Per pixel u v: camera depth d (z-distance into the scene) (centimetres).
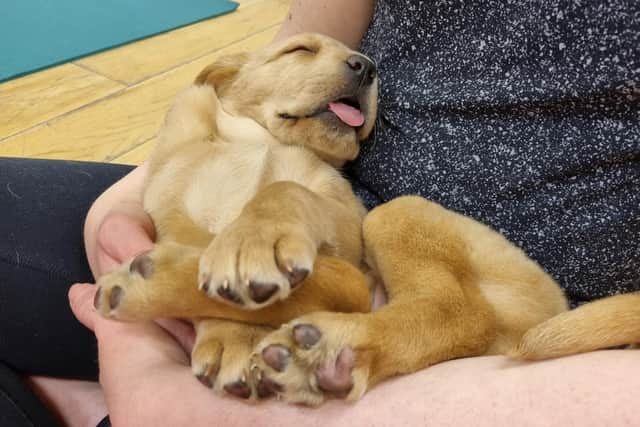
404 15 58
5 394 56
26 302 61
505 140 53
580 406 39
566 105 51
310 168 62
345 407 44
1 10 147
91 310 52
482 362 45
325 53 64
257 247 46
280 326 48
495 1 53
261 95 66
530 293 52
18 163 69
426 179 56
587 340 43
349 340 44
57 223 64
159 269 48
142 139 106
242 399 45
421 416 42
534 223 53
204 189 60
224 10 175
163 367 48
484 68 53
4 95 115
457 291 52
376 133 61
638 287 52
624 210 50
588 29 49
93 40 141
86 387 64
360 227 58
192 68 134
